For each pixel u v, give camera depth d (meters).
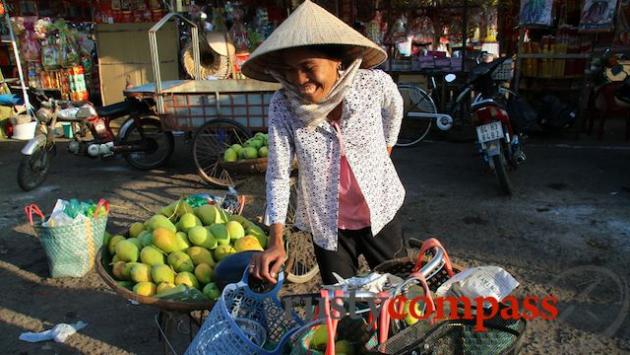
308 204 2.10
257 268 1.84
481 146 5.61
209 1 9.02
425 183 5.84
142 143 6.57
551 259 3.88
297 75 1.81
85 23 10.53
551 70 8.04
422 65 8.46
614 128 8.52
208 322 1.76
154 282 2.40
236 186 5.59
